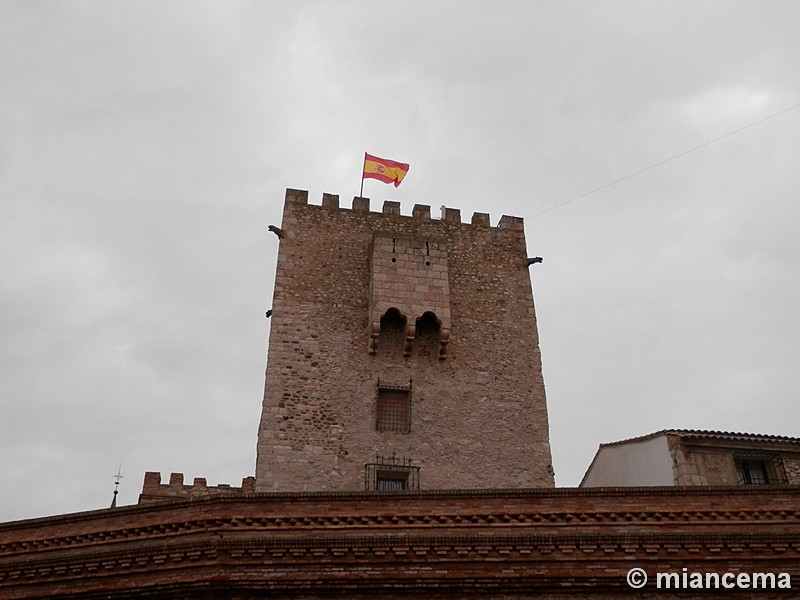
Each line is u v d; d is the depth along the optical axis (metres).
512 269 31.77
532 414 28.38
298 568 16.61
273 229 30.30
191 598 16.42
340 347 28.22
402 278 29.22
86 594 17.05
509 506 17.64
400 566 16.72
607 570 16.88
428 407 27.61
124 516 17.89
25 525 18.27
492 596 16.61
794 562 17.11
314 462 25.75
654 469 25.25
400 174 34.34
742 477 24.41
